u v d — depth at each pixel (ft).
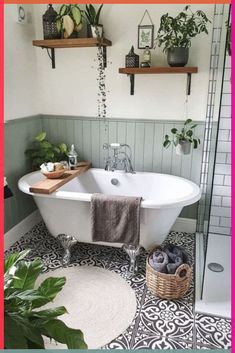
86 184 9.50
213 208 9.27
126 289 6.76
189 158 8.98
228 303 6.28
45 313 3.21
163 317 5.94
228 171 8.83
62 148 9.46
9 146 8.35
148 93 8.90
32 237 9.06
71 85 9.47
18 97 8.69
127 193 9.24
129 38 8.62
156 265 6.45
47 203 7.57
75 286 6.82
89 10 8.26
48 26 8.43
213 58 8.04
